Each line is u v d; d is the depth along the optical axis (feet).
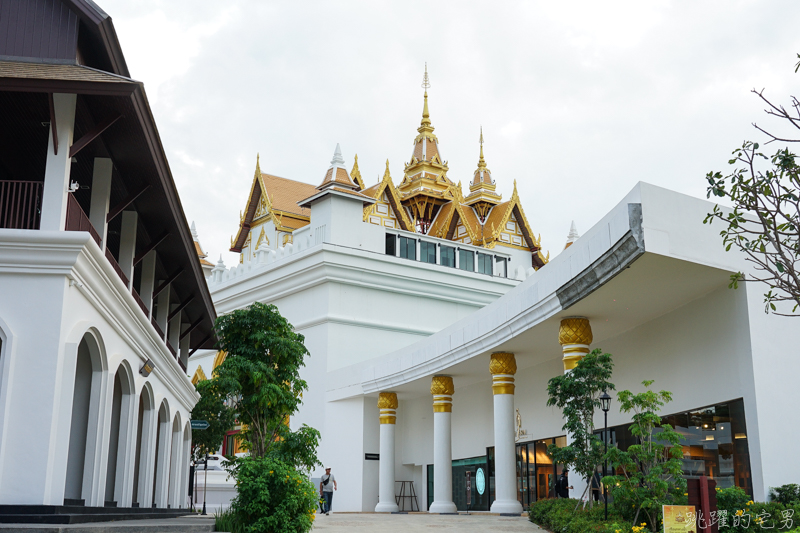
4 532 31.94
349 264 140.46
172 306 88.22
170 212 59.00
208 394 69.92
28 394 38.50
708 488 43.37
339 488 126.31
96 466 46.03
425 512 114.01
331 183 145.18
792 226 36.86
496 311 84.94
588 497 65.36
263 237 183.83
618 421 79.25
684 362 68.64
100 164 49.88
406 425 129.39
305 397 139.23
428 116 222.28
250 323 72.23
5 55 46.91
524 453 100.37
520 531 62.80
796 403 59.82
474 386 112.78
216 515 52.85
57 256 39.88
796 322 61.82
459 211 203.00
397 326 145.07
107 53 50.72
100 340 46.44
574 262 68.13
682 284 63.46
